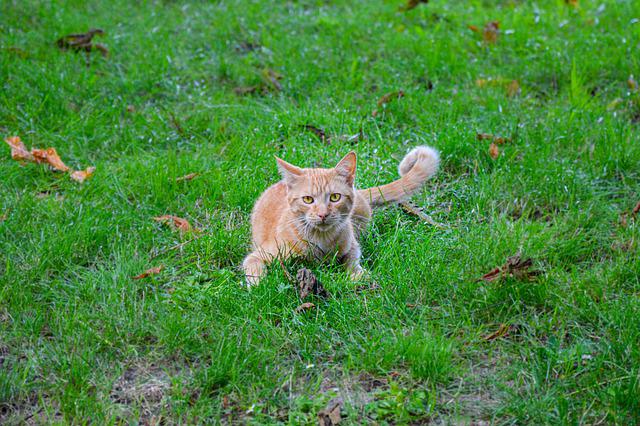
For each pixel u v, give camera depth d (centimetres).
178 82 752
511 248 477
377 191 546
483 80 734
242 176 580
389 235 514
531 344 402
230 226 530
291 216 484
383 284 446
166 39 833
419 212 540
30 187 575
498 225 506
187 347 397
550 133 633
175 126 668
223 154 625
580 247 494
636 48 774
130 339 405
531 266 452
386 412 353
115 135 649
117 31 850
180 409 354
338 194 477
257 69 774
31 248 480
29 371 380
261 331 406
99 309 433
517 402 354
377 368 382
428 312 427
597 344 395
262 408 359
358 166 589
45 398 368
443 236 498
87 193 559
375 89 747
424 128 653
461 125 636
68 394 359
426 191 566
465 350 396
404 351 386
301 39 841
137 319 416
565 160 587
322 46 823
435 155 566
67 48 798
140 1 968
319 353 396
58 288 453
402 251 490
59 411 359
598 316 414
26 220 517
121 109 691
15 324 412
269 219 503
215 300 434
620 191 565
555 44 805
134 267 465
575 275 452
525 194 559
